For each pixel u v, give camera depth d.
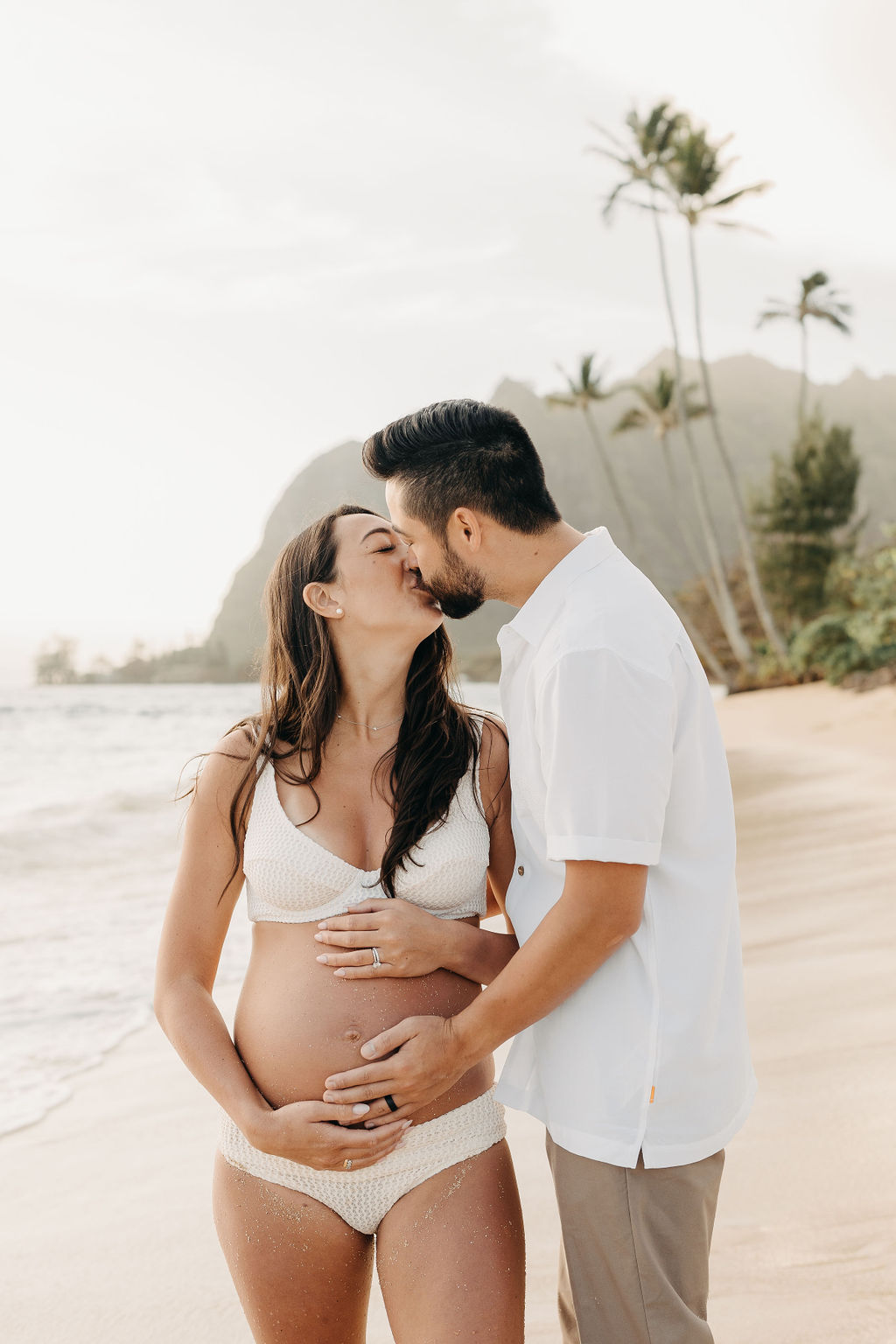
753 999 4.12
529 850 1.86
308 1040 1.88
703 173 33.94
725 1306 2.21
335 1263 1.85
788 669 34.97
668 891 1.75
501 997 1.72
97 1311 2.53
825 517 37.22
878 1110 3.01
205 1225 2.97
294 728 2.06
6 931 7.00
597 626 1.69
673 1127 1.70
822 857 6.92
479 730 2.14
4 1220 3.05
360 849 2.01
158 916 7.47
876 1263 2.30
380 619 2.03
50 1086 4.20
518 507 1.82
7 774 23.02
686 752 1.75
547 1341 2.23
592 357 42.41
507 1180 1.89
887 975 4.21
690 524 165.75
